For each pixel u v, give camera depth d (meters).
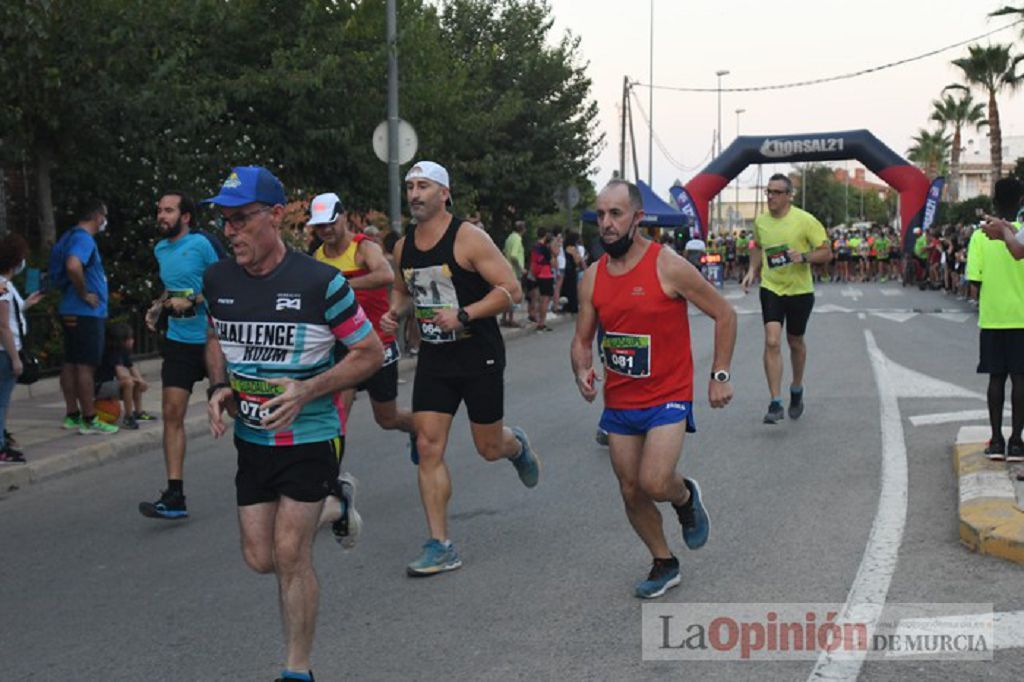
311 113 18.53
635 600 5.59
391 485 8.48
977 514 6.42
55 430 10.59
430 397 6.26
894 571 5.87
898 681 4.47
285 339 4.21
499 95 33.09
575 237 26.42
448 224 6.26
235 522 7.57
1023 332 7.54
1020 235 6.55
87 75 13.17
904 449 9.05
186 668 4.93
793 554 6.26
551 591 5.78
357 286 7.63
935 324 22.38
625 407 5.54
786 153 33.91
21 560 6.77
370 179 20.31
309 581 4.30
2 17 10.45
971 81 47.31
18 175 16.98
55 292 13.60
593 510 7.47
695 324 22.92
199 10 15.53
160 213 7.55
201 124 15.84
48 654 5.15
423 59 20.72
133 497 8.43
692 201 33.78
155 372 14.89
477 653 4.94
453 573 6.16
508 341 20.92
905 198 34.12
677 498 5.57
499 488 8.20
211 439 10.84
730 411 11.30
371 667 4.81
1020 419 7.67
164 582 6.23
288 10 18.53
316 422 4.32
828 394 12.25
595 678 4.60
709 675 4.60
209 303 4.34
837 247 45.91
